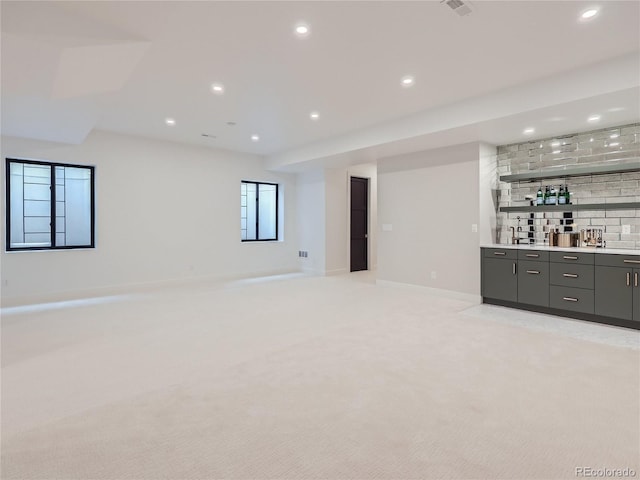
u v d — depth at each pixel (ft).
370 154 19.58
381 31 9.07
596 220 14.58
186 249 21.85
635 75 10.01
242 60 10.58
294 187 27.09
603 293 12.69
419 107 14.66
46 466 5.33
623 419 6.59
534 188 16.28
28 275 16.93
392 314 14.29
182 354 9.89
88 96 12.19
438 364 9.14
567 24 8.69
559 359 9.46
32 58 8.87
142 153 20.08
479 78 11.78
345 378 8.33
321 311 14.79
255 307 15.51
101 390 7.77
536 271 14.43
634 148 13.55
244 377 8.41
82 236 18.99
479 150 16.38
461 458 5.52
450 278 17.57
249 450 5.72
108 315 14.15
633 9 8.05
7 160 16.65
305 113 15.44
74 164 18.30
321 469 5.28
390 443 5.90
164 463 5.41
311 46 9.82
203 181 22.43
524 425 6.40
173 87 12.56
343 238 26.32
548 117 12.75
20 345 10.65
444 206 17.78
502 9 8.12
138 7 8.03
